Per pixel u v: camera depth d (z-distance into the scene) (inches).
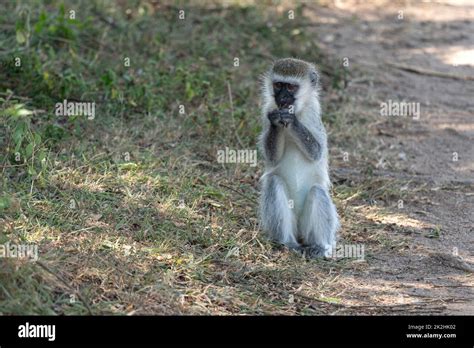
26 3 687.7
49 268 354.6
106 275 365.1
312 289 392.5
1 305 329.1
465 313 374.9
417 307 379.9
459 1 1002.1
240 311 363.6
